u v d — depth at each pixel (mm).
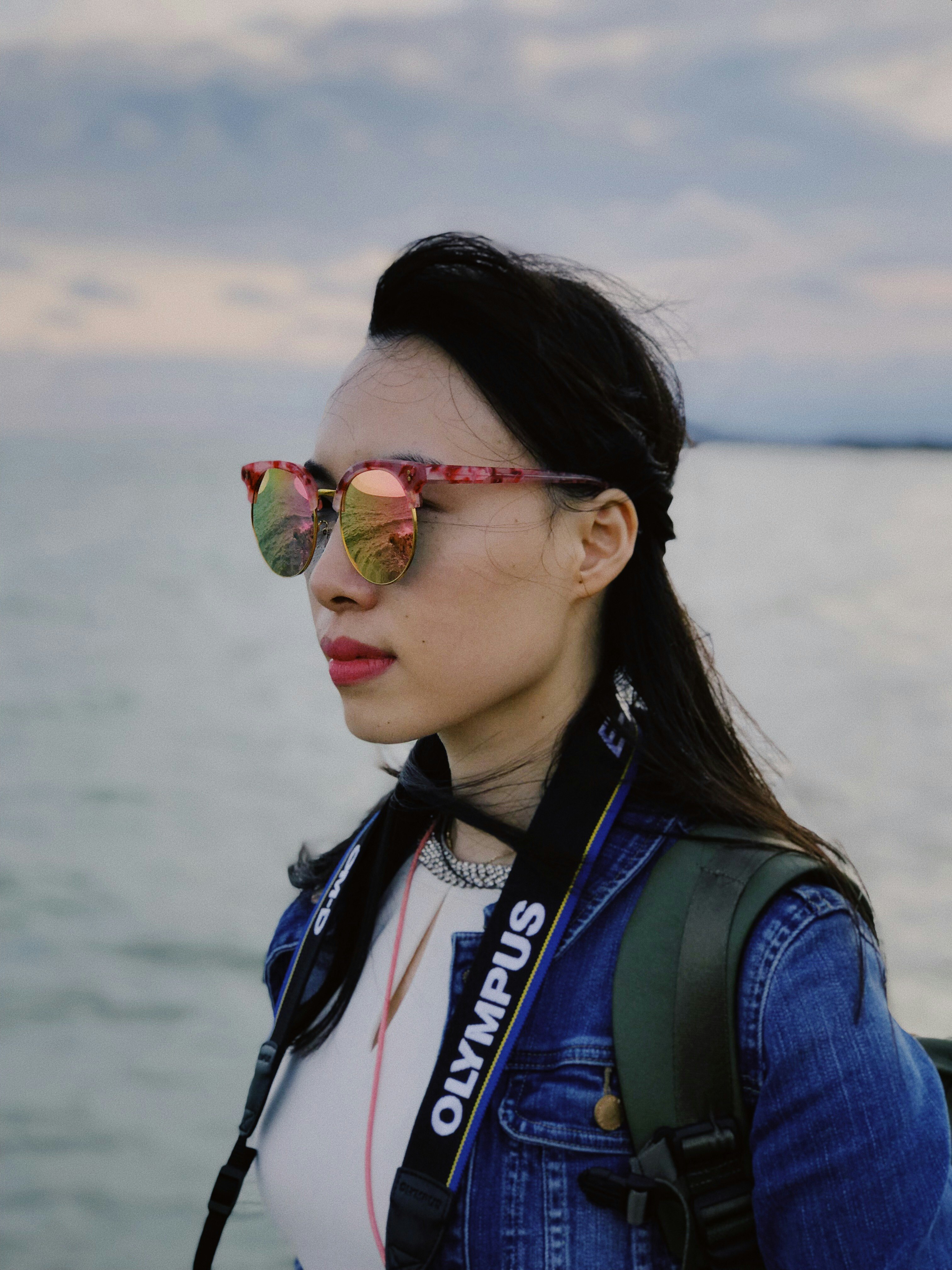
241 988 7652
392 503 1033
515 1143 1019
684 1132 952
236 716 17172
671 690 1136
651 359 1167
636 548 1163
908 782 9422
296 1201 1153
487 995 1056
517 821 1143
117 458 146000
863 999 968
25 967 7914
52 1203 5152
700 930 990
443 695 1076
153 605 30094
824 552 34250
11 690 19172
